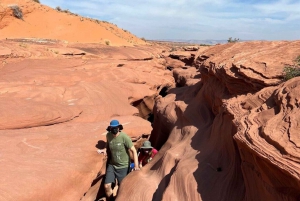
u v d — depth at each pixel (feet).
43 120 28.04
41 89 38.09
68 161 20.97
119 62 75.82
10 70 52.26
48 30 144.77
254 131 15.43
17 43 72.90
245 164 16.63
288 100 16.11
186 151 26.27
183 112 36.60
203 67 42.27
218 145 23.17
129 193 21.90
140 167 26.76
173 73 91.71
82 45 109.70
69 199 18.56
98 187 24.14
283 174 12.19
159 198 20.61
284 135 13.33
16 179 17.35
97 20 200.75
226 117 23.63
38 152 21.47
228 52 38.37
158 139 43.98
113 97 44.34
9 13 131.85
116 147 22.82
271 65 24.44
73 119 31.40
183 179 20.11
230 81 27.68
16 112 27.30
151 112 60.95
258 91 21.94
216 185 18.89
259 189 14.70
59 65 62.34
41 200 17.06
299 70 21.29
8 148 21.09
